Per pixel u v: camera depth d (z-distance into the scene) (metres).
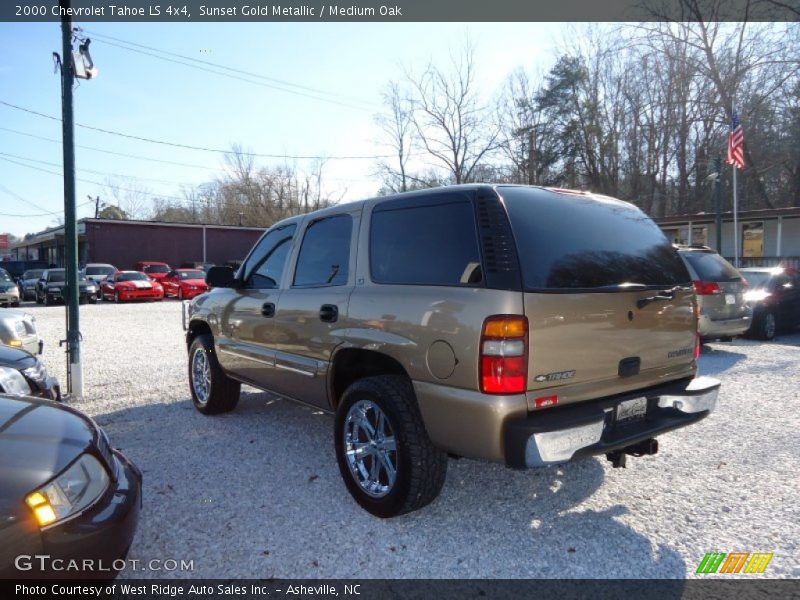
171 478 3.90
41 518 2.11
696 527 3.19
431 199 3.25
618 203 3.69
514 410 2.70
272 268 4.59
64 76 6.25
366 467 3.46
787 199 29.09
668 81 33.16
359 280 3.59
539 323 2.76
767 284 10.09
